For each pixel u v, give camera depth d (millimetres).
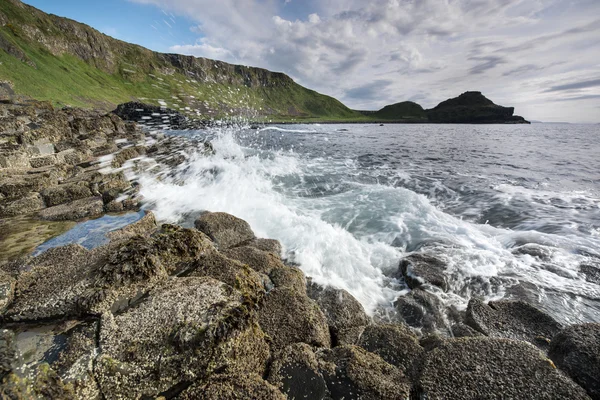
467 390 3072
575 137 51438
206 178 13242
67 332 3268
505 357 3424
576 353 3500
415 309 5348
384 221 9523
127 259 4023
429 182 15297
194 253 4934
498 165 20406
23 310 3424
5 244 6160
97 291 3592
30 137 13648
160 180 12078
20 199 8172
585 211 10586
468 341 3715
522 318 4805
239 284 4395
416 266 6520
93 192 9266
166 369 2934
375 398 3076
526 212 10617
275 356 3555
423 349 3801
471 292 5969
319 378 3260
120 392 2824
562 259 7047
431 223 9305
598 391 3164
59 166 11289
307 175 16219
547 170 18312
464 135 57156
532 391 3016
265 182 14055
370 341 4020
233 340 3127
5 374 2479
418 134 60062
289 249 7324
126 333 3146
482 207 11359
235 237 7297
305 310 4375
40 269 4258
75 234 6711
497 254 7297
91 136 18984
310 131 63656
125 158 14508
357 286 6211
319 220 9062
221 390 2828
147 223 7426
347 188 13602
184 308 3486
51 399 2498
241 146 26953
